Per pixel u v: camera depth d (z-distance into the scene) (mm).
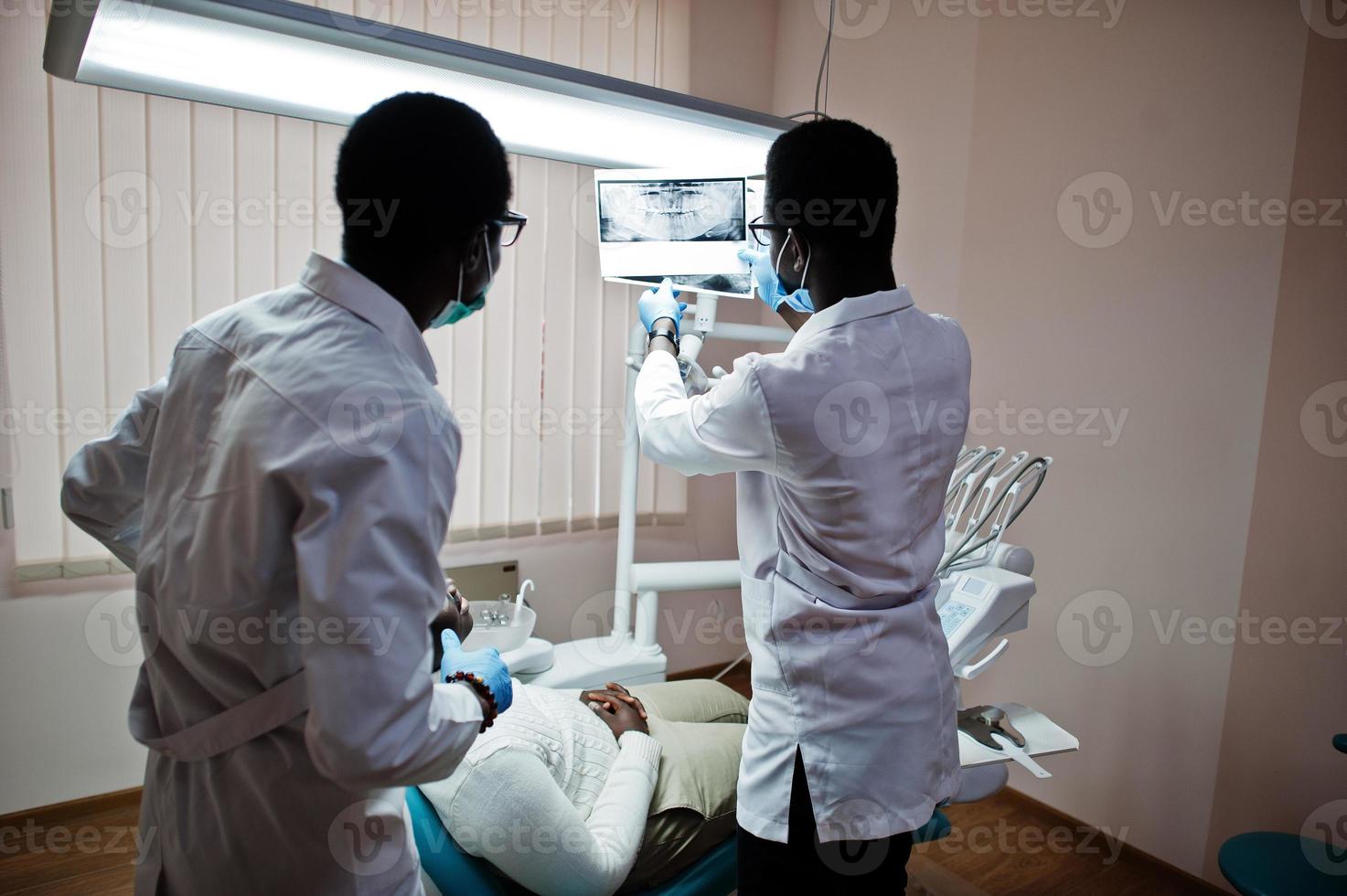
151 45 956
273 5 886
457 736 714
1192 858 1882
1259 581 1741
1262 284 1708
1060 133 2035
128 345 1905
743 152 1398
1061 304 2064
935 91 2328
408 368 710
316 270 735
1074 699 2098
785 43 2828
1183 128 1811
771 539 1034
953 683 1068
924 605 1015
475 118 745
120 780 2041
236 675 723
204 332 766
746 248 1454
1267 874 1420
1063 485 2090
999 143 2176
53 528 1885
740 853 1032
